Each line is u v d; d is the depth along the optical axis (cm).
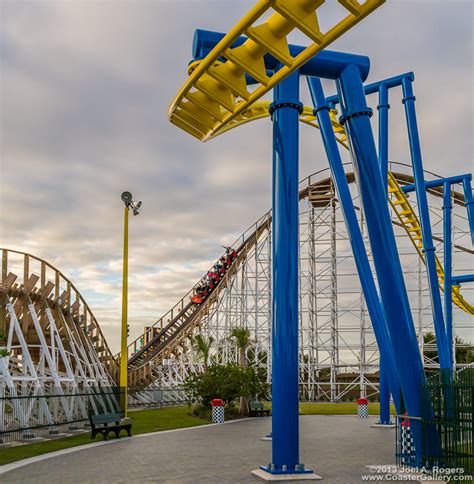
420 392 1686
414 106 2878
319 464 1745
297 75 1728
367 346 6419
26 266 3331
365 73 1841
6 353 2519
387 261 1733
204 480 1466
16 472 1585
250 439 2497
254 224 6644
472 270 6406
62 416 3102
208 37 1723
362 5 1282
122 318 3281
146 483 1422
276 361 1575
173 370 6488
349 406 5528
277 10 1329
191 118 1995
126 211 3347
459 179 3809
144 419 3684
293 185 1656
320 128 2209
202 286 7212
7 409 2902
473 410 1391
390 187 4497
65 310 4009
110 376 5003
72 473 1568
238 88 1656
